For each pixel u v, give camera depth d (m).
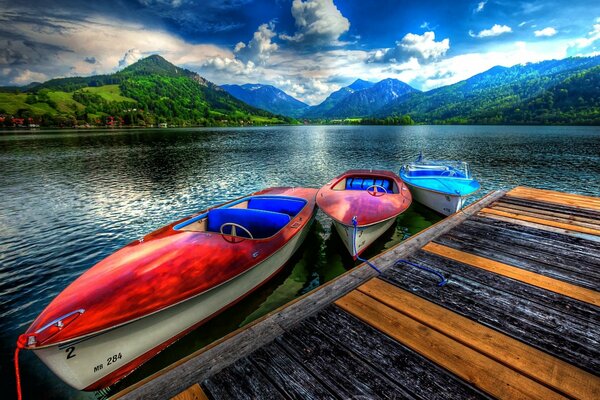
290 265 8.97
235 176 24.98
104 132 104.31
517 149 42.62
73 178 24.19
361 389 2.51
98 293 5.01
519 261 4.62
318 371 2.70
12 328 6.76
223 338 3.12
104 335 4.67
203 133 102.31
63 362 4.39
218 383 2.59
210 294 6.01
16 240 11.77
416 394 2.44
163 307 5.14
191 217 8.38
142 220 14.07
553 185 20.75
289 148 48.66
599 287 3.86
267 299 7.44
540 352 2.80
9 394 5.03
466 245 5.25
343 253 9.93
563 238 5.45
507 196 8.44
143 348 5.25
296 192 12.05
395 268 4.48
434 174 15.12
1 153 41.81
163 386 2.56
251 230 8.53
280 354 2.90
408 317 3.37
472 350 2.86
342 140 66.31
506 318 3.30
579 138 60.69
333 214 8.92
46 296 8.08
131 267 5.70
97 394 5.05
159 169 28.52
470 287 3.93
